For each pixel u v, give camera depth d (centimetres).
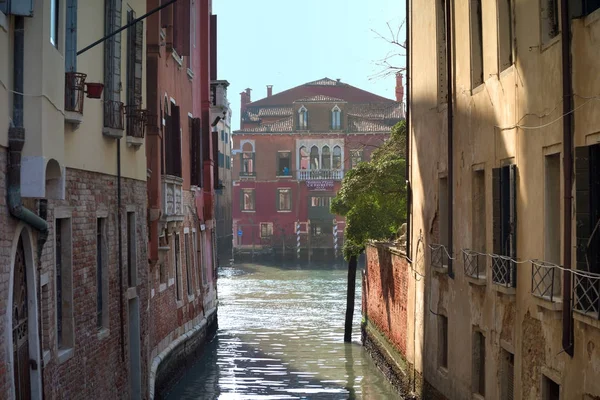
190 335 2805
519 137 1367
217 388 2502
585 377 1100
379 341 2880
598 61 1052
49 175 1181
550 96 1226
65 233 1374
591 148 1091
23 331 1145
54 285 1290
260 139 8762
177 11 2606
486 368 1569
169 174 2502
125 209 1745
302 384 2580
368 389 2516
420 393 2142
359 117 8756
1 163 1005
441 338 1966
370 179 3291
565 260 1153
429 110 2061
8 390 1013
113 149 1653
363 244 3356
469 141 1673
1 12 976
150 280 2159
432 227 2036
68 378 1353
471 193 1658
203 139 3397
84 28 1459
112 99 1611
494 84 1502
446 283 1884
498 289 1434
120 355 1689
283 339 3544
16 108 1043
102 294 1595
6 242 1024
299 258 8638
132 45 1812
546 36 1258
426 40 2092
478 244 1645
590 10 1119
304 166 8731
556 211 1248
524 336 1348
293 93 9388
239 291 5825
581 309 1106
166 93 2453
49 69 1091
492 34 1516
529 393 1326
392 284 2638
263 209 8769
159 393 2197
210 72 3725
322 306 4866
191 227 2991
